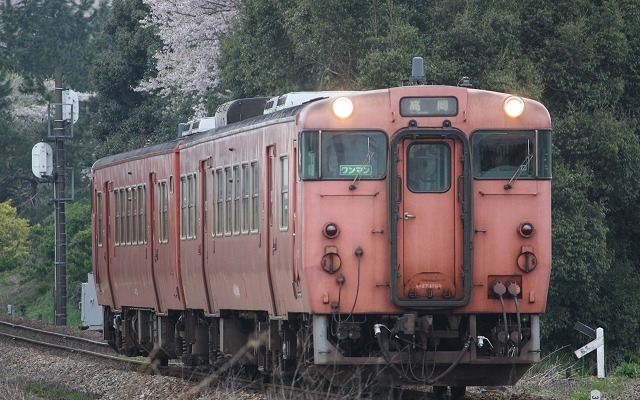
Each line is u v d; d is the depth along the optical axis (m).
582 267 86.19
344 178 45.25
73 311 145.50
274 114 50.50
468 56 88.06
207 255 58.97
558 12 92.62
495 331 46.06
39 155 129.38
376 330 45.00
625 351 92.94
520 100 45.94
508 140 45.91
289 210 47.31
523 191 45.81
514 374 46.59
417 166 45.38
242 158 53.72
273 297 50.44
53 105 132.12
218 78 125.94
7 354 81.56
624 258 98.44
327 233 45.12
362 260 45.22
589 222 87.81
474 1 89.38
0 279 178.38
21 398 52.34
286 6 98.38
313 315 45.75
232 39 111.62
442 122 45.44
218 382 55.62
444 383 46.31
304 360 46.19
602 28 92.81
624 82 93.50
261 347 53.88
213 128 63.03
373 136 45.44
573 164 90.25
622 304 94.31
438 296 45.12
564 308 89.62
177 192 63.69
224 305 57.25
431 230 45.19
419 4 91.19
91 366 68.31
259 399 47.72
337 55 92.75
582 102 91.75
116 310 77.19
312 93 52.50
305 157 45.41
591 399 45.12
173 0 129.62
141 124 158.75
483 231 45.53
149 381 58.19
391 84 84.75
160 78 130.88
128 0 164.38
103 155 162.12
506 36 88.81
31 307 155.50
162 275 66.38
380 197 45.34
